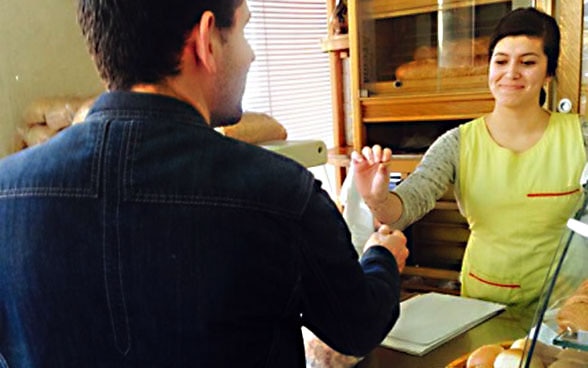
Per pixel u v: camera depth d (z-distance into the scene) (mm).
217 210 557
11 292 590
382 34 2291
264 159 603
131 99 585
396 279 749
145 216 555
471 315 1177
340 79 2664
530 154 1367
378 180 1189
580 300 754
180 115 585
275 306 589
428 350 1031
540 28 1306
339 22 2518
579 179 1311
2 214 589
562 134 1354
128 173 563
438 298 1296
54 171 579
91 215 562
